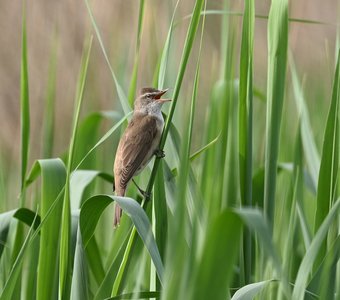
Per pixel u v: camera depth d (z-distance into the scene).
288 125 12.12
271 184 6.98
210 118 8.80
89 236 6.74
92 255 7.89
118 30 15.02
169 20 8.83
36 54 17.02
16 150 15.90
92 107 14.27
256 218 4.14
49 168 7.36
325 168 6.80
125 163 8.83
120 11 15.96
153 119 9.36
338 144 6.76
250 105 7.13
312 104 14.59
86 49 10.09
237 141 7.82
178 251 4.30
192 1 15.05
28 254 8.16
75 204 8.27
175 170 7.59
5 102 17.20
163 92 9.54
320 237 5.45
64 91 16.52
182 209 4.32
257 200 8.12
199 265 4.08
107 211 11.30
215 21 18.61
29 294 7.74
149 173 9.45
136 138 9.02
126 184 8.66
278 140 6.95
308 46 18.41
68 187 6.51
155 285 7.02
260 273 7.23
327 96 13.73
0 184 9.78
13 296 7.37
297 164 8.43
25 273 8.27
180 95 9.96
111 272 7.20
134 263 8.21
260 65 17.94
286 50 6.84
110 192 13.17
